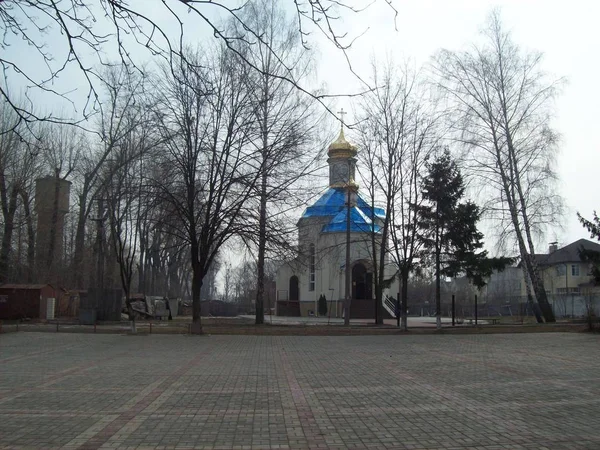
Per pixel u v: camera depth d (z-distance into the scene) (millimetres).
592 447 6434
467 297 77312
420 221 29250
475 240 30891
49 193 36406
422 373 12523
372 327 28844
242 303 79812
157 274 55750
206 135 24094
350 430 7234
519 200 31828
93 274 43906
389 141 29344
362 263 45000
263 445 6516
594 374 12305
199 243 25734
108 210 34312
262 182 25219
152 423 7605
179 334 25156
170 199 24672
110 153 32281
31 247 38719
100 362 14562
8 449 6348
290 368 13391
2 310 33562
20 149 24969
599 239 28859
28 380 11406
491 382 11203
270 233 25750
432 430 7246
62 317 37875
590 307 30797
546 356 16078
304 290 49625
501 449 6367
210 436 6918
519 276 74250
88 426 7441
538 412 8336
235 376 11992
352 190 32125
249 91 23688
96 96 5379
